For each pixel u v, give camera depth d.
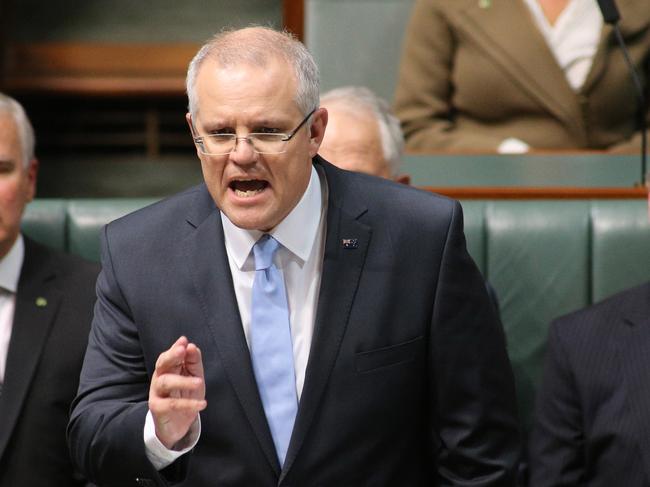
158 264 6.74
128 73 24.03
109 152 24.39
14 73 23.75
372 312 6.60
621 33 12.75
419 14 13.07
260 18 24.34
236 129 6.07
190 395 5.93
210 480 6.56
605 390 8.44
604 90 12.67
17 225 9.32
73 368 9.10
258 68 6.09
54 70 23.88
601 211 10.02
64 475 8.98
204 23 24.36
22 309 9.21
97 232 10.24
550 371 8.72
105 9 24.20
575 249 9.96
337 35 13.41
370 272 6.66
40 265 9.45
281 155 6.10
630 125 12.84
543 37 12.72
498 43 12.79
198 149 6.24
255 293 6.64
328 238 6.68
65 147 24.30
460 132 12.86
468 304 6.75
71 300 9.32
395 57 13.38
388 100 13.41
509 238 10.02
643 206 10.02
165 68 24.12
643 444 8.20
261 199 6.18
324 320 6.56
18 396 8.93
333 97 9.73
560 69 12.69
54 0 24.02
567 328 8.73
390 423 6.62
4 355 9.22
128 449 6.27
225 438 6.54
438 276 6.69
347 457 6.54
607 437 8.34
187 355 5.91
